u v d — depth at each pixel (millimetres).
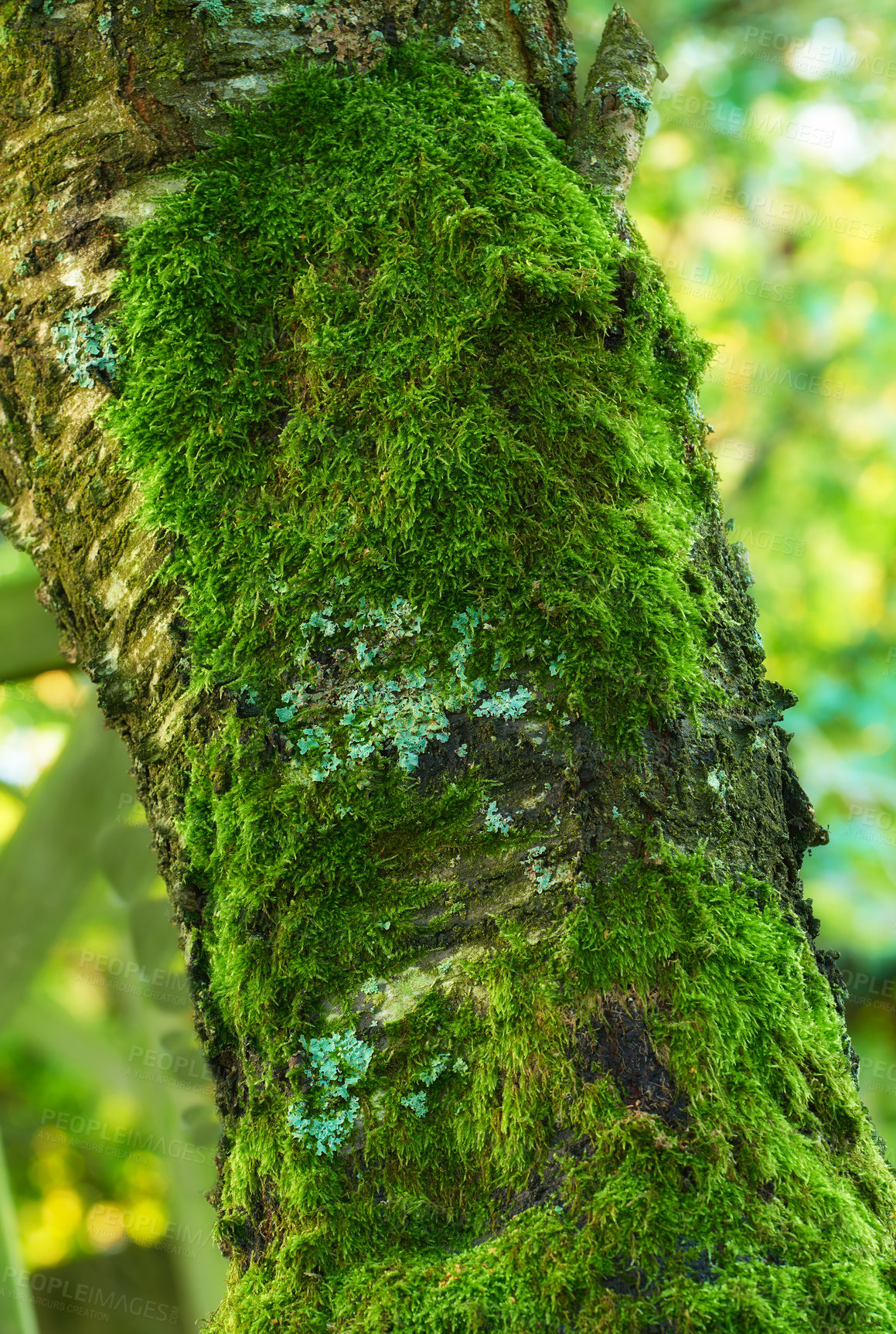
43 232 1213
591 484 1171
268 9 1212
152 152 1203
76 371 1207
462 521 1159
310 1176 1139
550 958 1137
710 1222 1107
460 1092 1140
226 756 1171
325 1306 1125
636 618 1161
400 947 1150
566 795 1148
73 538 1224
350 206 1184
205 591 1178
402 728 1156
